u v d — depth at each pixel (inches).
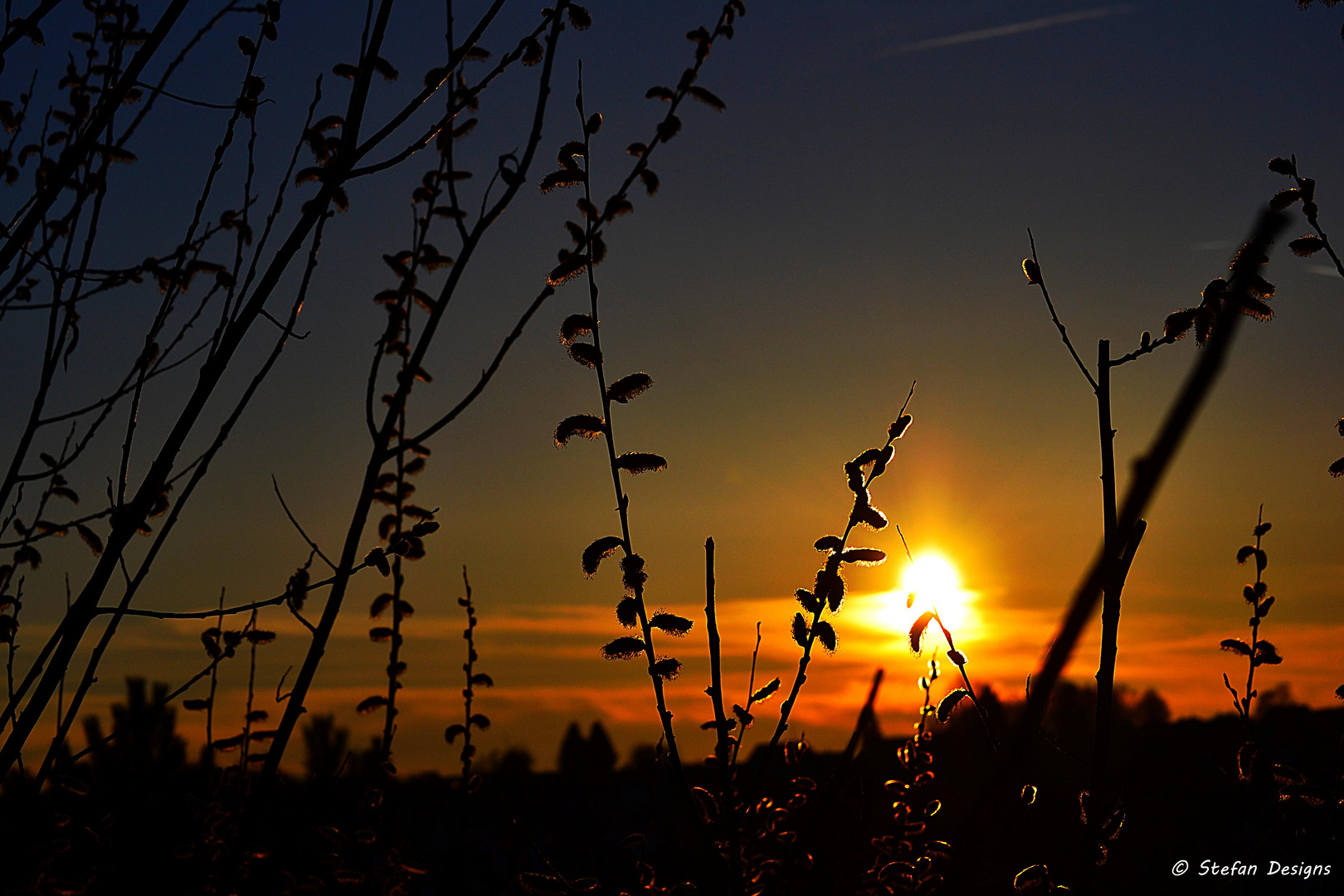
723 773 101.6
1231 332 41.1
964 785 137.8
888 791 149.3
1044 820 110.3
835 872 117.2
